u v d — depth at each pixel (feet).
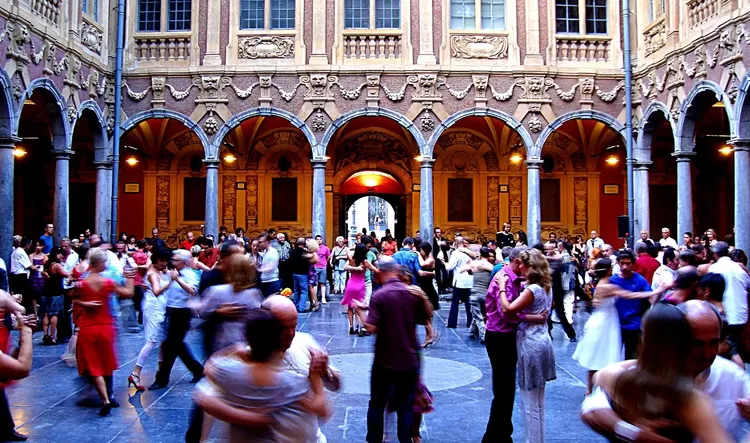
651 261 32.37
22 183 77.46
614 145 75.87
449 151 78.84
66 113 53.52
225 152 77.61
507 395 18.94
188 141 77.61
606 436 8.97
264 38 62.49
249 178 78.59
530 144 61.93
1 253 46.11
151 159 77.97
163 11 63.57
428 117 61.62
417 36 62.34
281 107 61.98
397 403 18.20
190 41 62.64
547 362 18.15
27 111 67.46
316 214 61.46
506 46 62.69
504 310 18.30
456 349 36.11
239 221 78.28
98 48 60.03
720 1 48.11
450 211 78.95
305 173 78.74
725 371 10.88
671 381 8.37
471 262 39.37
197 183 78.54
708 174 78.02
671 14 55.06
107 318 23.68
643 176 61.11
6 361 12.37
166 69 61.87
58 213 53.72
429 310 18.74
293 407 11.04
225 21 62.75
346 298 40.78
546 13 62.69
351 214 205.16
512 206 78.64
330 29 62.54
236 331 18.19
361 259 40.42
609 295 22.03
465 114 61.77
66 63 53.57
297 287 51.13
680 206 54.24
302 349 12.17
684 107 53.31
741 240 46.09
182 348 27.20
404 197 80.69
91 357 23.26
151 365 32.09
